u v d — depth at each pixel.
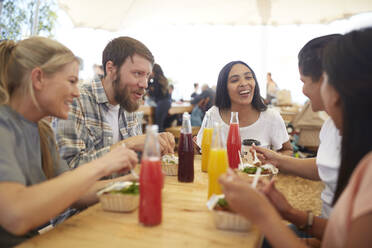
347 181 0.76
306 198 3.15
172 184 1.31
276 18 4.96
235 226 0.83
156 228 0.85
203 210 1.00
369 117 0.70
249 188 0.76
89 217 0.93
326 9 4.48
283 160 1.57
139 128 2.00
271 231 0.72
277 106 5.61
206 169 1.55
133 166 1.05
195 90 8.91
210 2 4.67
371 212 0.57
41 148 1.14
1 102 0.97
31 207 0.77
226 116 2.18
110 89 1.71
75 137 1.53
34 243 0.76
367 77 0.70
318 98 1.31
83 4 4.25
